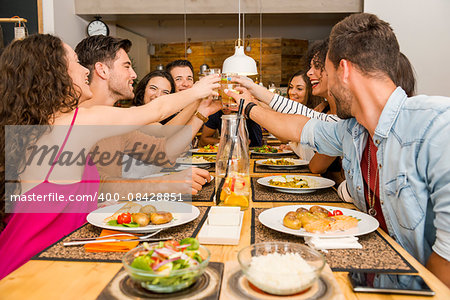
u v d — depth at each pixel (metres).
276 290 0.64
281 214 1.12
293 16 6.80
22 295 0.67
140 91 2.88
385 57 1.03
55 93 1.19
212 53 10.51
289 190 1.47
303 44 10.61
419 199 1.02
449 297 0.66
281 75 10.20
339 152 1.41
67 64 1.26
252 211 1.20
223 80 1.81
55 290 0.69
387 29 1.05
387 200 1.11
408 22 5.27
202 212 1.19
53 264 0.81
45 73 1.18
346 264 0.80
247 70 2.07
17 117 1.15
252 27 9.11
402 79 1.25
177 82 3.43
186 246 0.73
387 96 1.05
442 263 0.91
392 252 0.86
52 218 1.16
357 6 6.23
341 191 1.35
